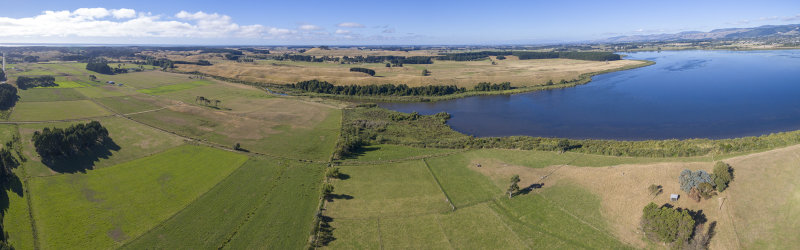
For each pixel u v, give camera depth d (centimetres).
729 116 12625
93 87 18362
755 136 10000
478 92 19112
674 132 11181
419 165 8444
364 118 13462
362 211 6353
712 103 14638
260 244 5431
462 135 11338
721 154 8081
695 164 7106
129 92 17512
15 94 14812
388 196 6894
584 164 8125
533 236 5534
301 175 7875
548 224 5825
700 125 11762
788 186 5888
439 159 8819
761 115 12556
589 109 14562
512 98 17612
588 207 6200
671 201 6012
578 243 5334
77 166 8019
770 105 13862
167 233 5712
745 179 6244
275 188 7231
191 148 9494
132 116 12581
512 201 6594
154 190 7138
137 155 8931
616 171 7356
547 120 13175
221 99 16600
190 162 8581
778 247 4950
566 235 5525
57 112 12725
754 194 5872
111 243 5447
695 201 5919
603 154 8712
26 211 6219
